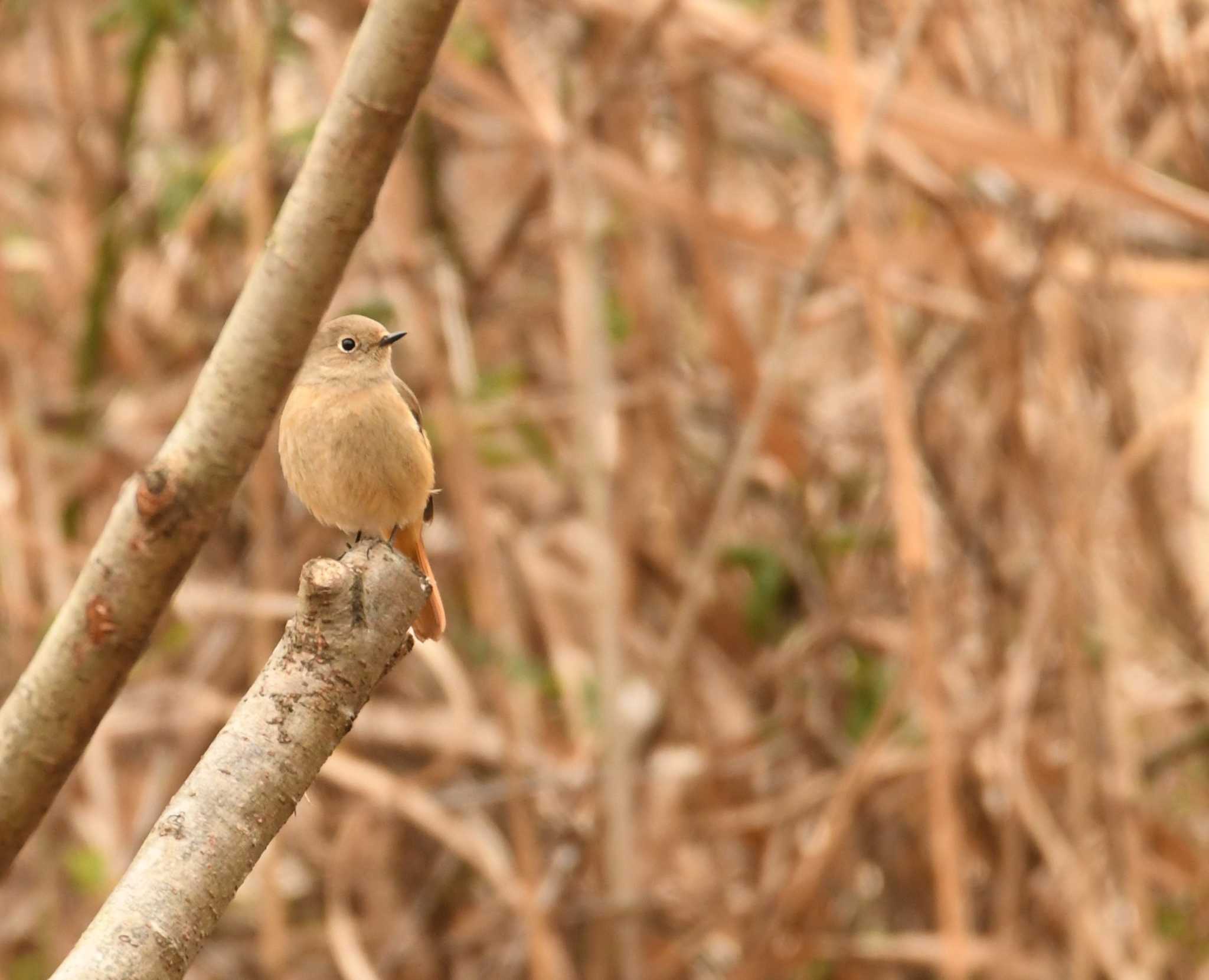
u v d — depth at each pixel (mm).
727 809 12750
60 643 4883
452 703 12258
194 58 13320
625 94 12266
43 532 11141
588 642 13172
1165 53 11273
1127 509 12859
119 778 13070
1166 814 13156
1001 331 11469
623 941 10797
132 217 13016
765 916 11406
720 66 11039
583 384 10836
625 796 10789
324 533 12234
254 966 12258
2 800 4941
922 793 11852
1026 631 11453
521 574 12734
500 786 11648
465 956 12164
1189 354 14586
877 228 12953
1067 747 11492
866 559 13023
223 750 3635
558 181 10891
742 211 14180
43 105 14602
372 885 12492
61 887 12477
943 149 10102
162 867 3510
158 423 12750
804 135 13969
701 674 12844
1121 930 12266
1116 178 9953
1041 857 12109
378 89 4441
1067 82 11203
